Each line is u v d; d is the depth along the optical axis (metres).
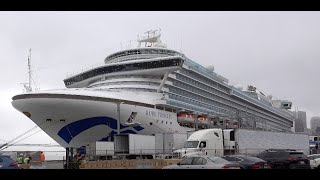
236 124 59.47
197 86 52.25
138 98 41.62
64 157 43.25
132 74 46.38
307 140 48.56
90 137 40.00
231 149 34.91
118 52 52.19
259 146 37.75
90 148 34.62
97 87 46.28
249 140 36.53
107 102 37.97
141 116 41.03
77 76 51.16
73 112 37.22
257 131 37.94
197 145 31.89
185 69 49.50
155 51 51.12
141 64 45.34
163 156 33.72
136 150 34.34
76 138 39.97
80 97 36.62
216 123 53.91
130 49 51.69
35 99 36.28
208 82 55.47
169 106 44.34
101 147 34.22
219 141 33.53
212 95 56.59
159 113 43.47
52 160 50.88
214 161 16.77
